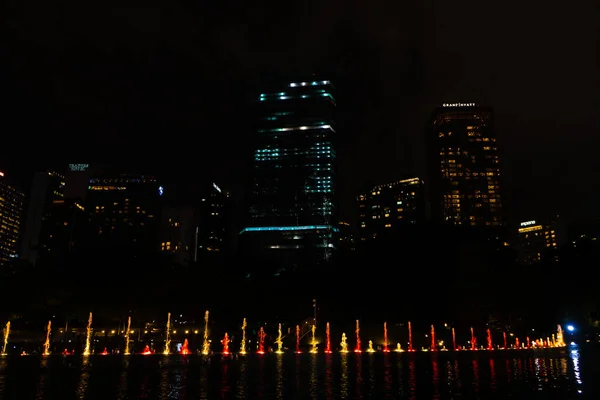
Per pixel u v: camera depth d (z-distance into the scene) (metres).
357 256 113.38
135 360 58.03
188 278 96.44
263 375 42.75
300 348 90.88
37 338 85.00
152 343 80.88
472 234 112.44
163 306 90.56
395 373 44.47
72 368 48.06
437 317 97.56
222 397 31.02
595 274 107.69
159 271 94.75
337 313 102.44
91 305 85.38
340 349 89.75
